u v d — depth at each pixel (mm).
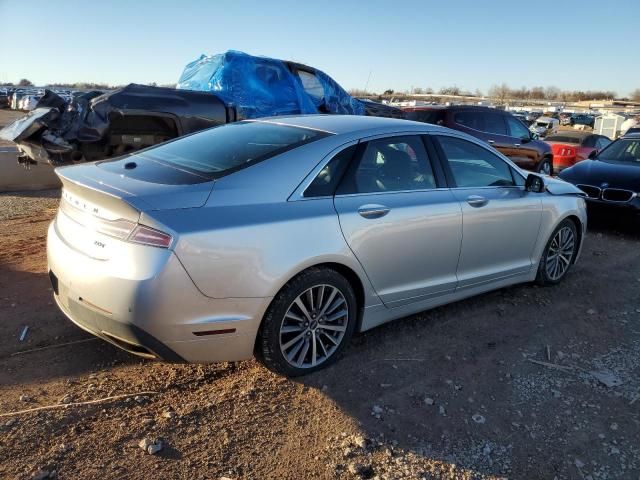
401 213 3629
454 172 4184
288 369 3273
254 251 2924
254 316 2982
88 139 7008
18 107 48375
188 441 2740
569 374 3635
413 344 3924
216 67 8805
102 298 2768
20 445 2592
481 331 4211
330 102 10312
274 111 8891
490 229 4316
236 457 2660
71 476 2439
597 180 7770
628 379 3607
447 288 4125
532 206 4699
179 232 2715
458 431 2973
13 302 4219
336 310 3436
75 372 3283
